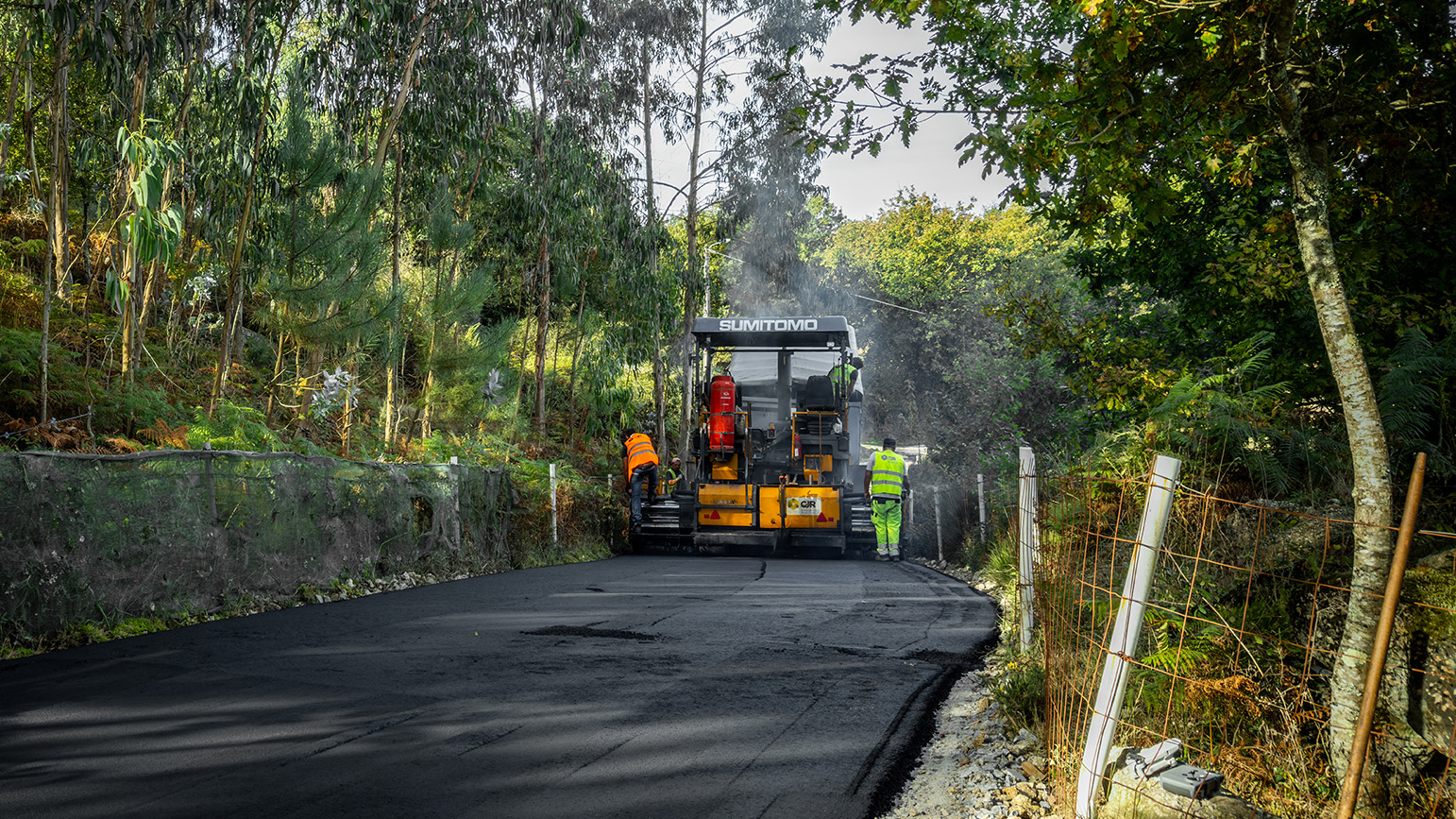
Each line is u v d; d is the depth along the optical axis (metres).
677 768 4.09
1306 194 3.97
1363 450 3.67
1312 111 4.15
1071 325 10.88
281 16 14.04
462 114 16.88
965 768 4.09
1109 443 8.00
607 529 17.17
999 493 12.66
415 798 3.65
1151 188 4.76
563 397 27.64
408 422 17.25
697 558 15.94
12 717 4.71
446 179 17.02
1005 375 14.64
